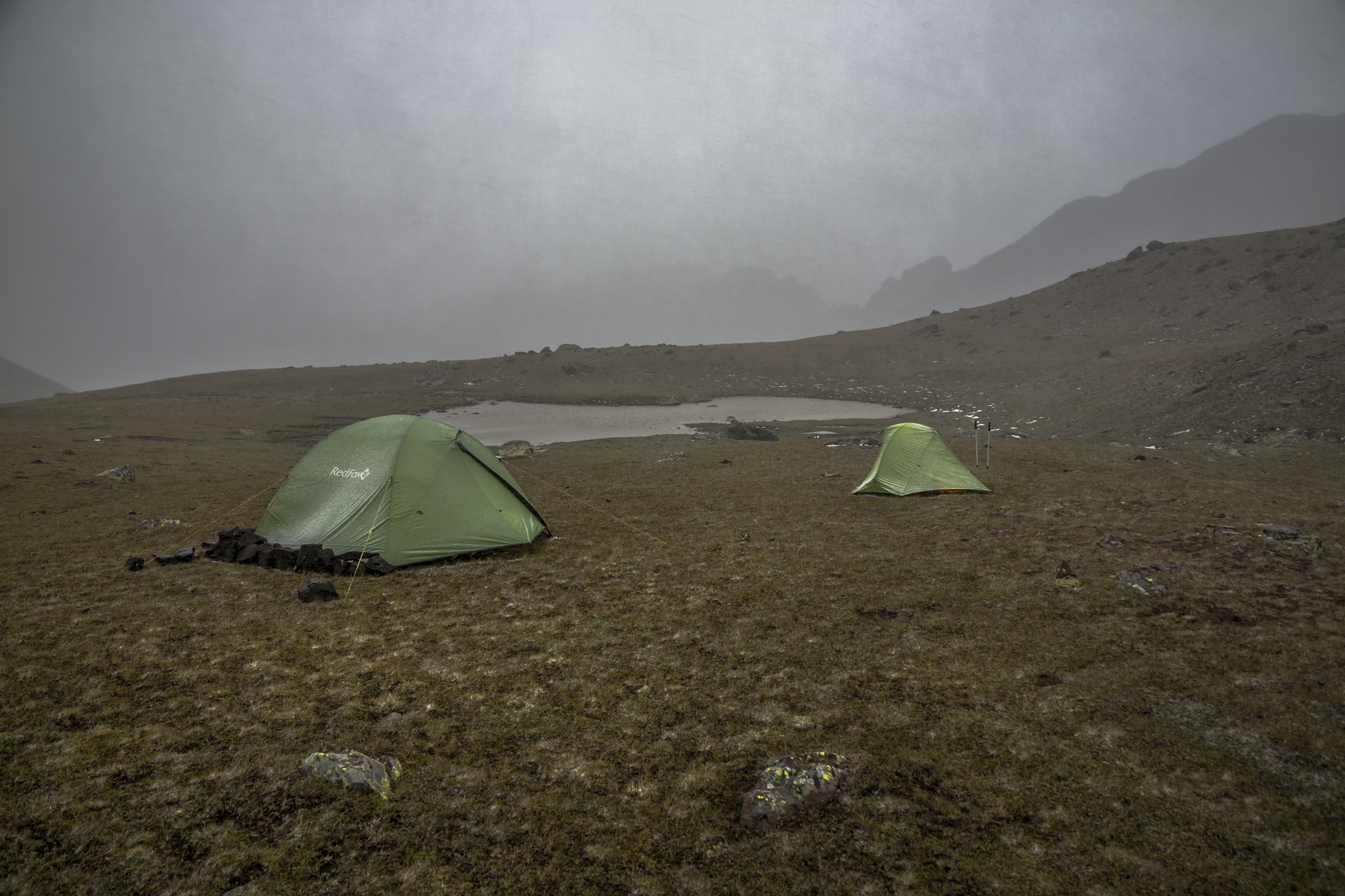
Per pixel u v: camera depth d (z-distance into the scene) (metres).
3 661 6.70
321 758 4.87
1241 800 4.49
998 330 89.44
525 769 5.00
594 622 8.12
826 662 6.88
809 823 4.36
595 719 5.76
